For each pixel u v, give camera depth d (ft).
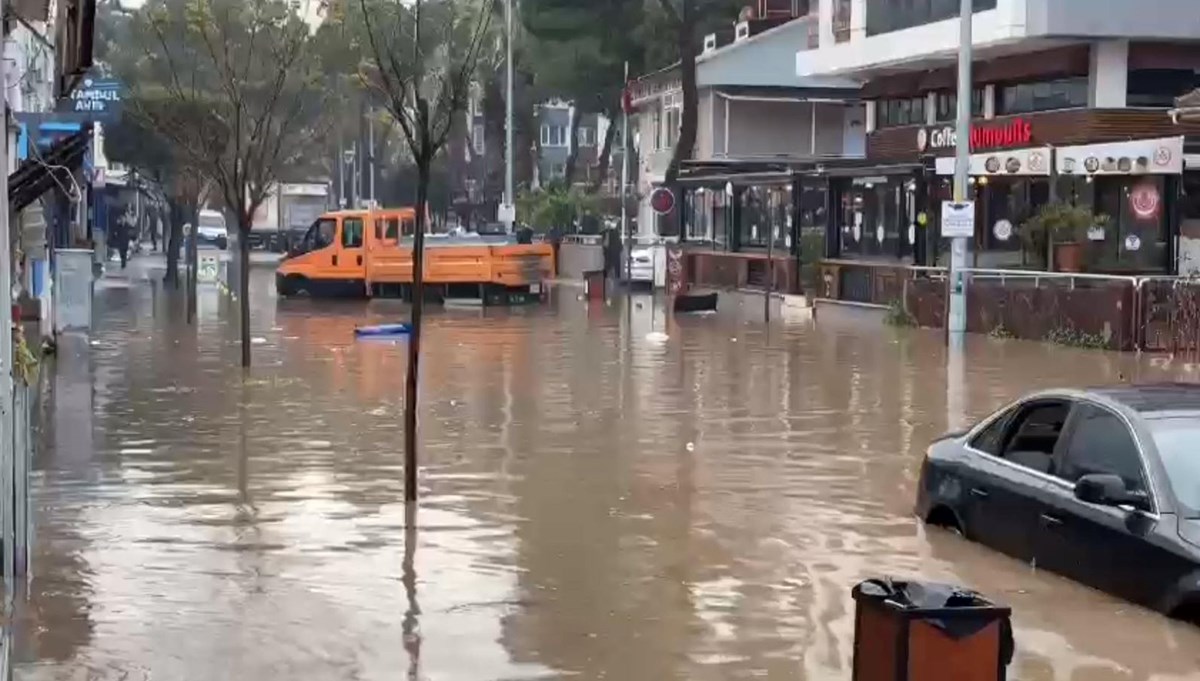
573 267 189.26
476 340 93.04
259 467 45.62
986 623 19.72
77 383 67.31
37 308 77.30
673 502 40.93
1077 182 113.29
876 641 20.22
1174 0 116.06
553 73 207.82
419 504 40.11
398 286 135.95
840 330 103.30
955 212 90.74
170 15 123.03
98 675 25.22
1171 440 29.66
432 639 27.63
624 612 29.60
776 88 183.42
